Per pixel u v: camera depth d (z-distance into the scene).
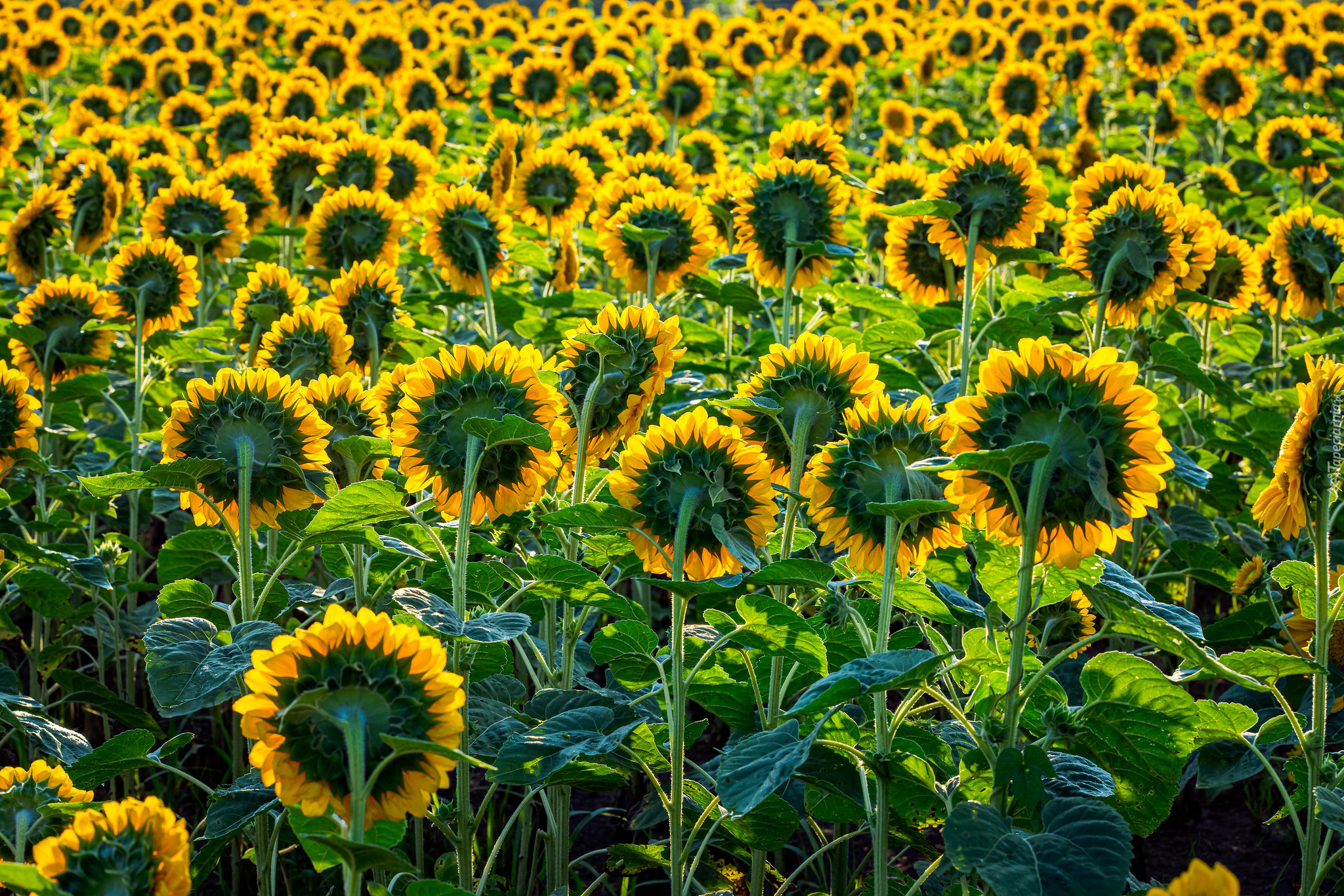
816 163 4.15
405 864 1.80
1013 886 1.89
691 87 8.91
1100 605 2.16
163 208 5.14
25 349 4.37
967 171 3.87
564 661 3.04
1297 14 11.79
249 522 2.66
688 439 2.36
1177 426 5.04
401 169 5.70
